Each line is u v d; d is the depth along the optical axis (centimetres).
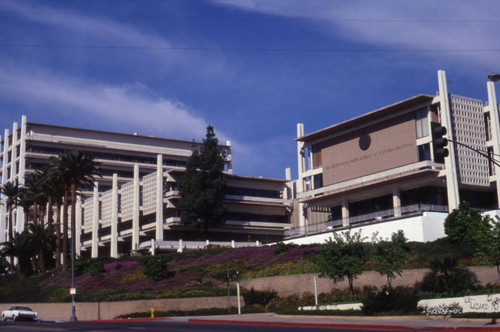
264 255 5888
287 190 9600
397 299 3153
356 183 6381
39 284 6775
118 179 11081
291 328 2573
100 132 11325
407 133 5966
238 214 8844
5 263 8188
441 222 5150
